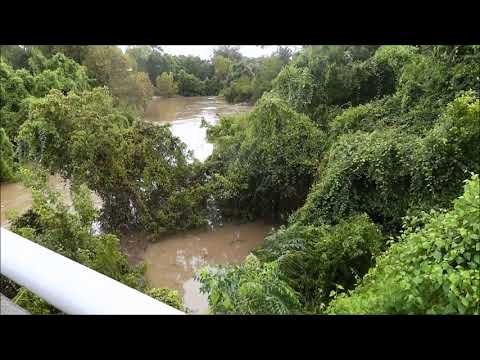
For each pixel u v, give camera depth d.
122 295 0.87
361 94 8.34
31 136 7.62
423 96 7.11
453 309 2.04
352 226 5.15
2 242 1.07
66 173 8.06
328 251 4.78
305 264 4.80
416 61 6.99
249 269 3.08
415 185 5.69
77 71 7.93
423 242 2.65
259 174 8.77
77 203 5.77
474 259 2.38
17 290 2.50
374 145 6.32
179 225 8.66
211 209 9.21
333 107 8.95
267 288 2.79
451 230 2.66
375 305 2.23
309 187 8.44
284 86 8.52
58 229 5.07
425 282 2.30
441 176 5.41
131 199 8.40
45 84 10.08
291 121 8.45
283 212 8.98
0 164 11.31
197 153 11.07
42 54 8.00
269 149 8.42
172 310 0.86
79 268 0.95
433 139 5.55
